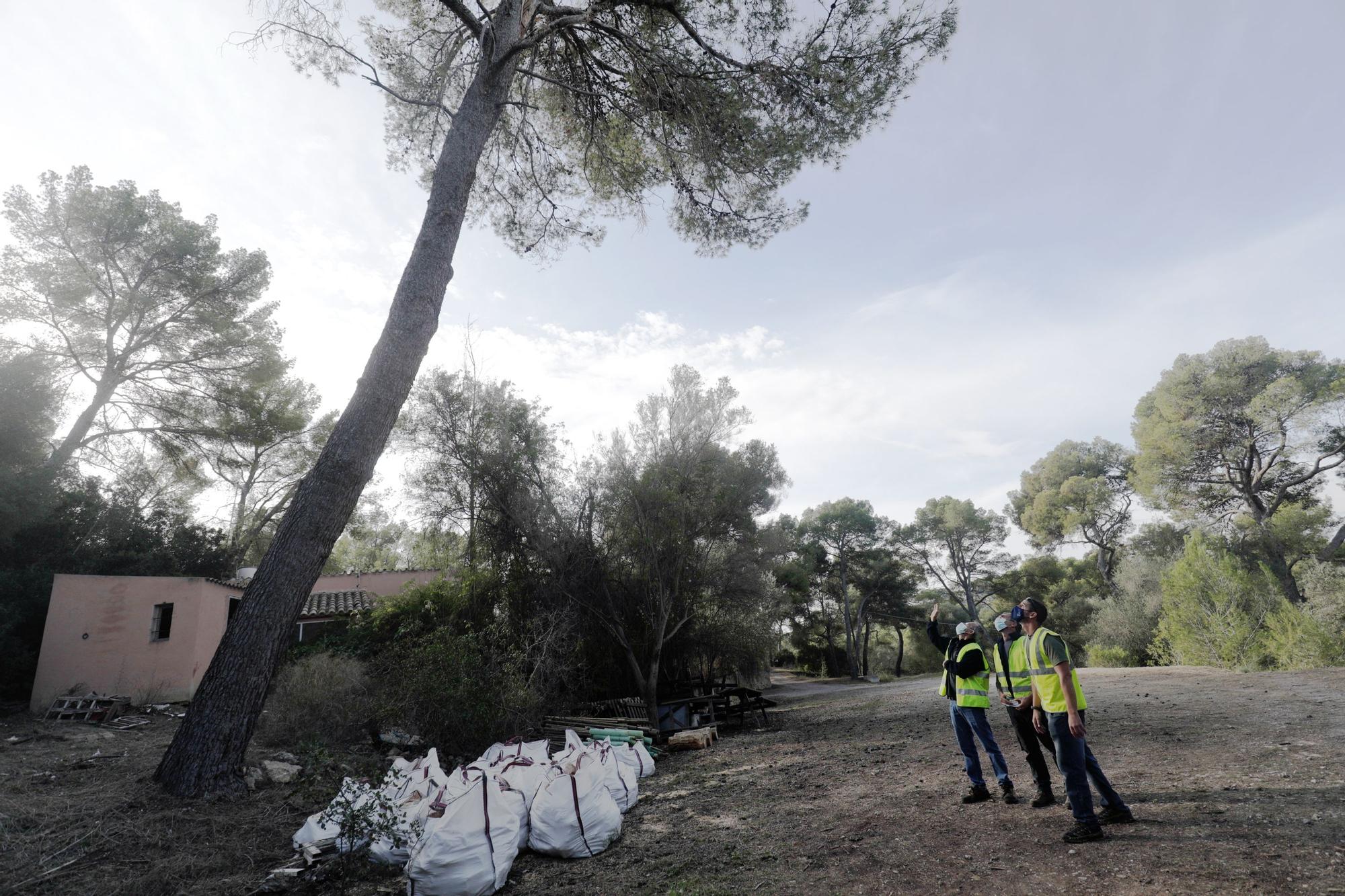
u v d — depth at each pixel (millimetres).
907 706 14133
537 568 13844
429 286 9141
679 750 11195
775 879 4125
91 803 6125
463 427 14602
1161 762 5898
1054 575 42125
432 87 12094
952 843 4332
